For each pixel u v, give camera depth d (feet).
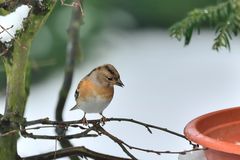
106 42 51.90
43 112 45.83
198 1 48.96
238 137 17.66
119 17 51.88
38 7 16.39
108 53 53.21
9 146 17.01
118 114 50.24
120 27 52.90
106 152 42.27
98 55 50.06
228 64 57.82
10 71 16.83
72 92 47.67
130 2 51.80
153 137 45.27
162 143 44.62
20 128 16.69
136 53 56.59
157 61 57.57
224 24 21.45
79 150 17.67
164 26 53.21
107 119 17.40
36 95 47.39
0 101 40.45
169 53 58.18
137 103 52.37
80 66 49.11
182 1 50.06
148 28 54.34
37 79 47.01
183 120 49.32
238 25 21.42
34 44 44.45
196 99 52.70
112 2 51.60
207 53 59.98
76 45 25.16
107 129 46.91
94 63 49.73
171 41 57.47
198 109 51.03
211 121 17.67
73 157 20.35
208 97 52.80
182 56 58.85
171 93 53.83
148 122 48.93
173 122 49.01
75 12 25.70
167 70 57.31
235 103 52.03
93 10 50.85
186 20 21.54
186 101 52.47
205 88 54.49
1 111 38.91
